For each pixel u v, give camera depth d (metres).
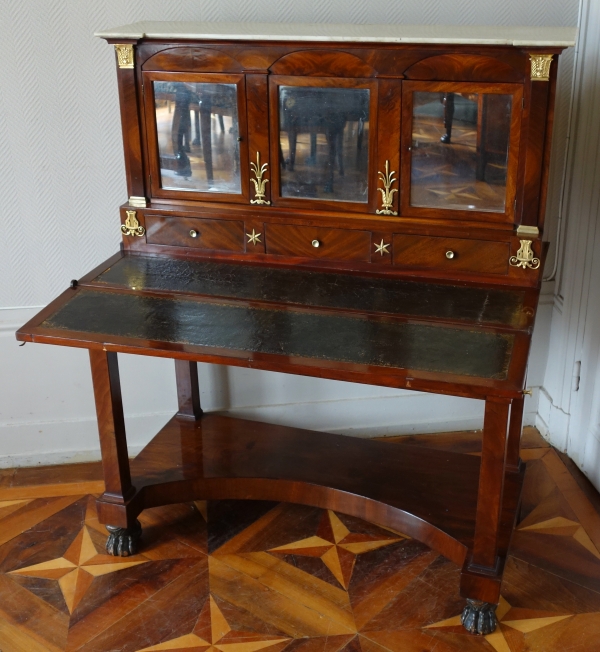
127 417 2.54
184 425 2.41
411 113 1.84
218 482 2.16
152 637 1.85
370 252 1.96
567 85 2.22
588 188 2.23
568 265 2.38
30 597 1.98
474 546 1.81
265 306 1.84
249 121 1.93
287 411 2.57
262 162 1.96
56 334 1.76
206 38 1.85
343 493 2.09
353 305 1.83
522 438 2.59
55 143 2.27
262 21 2.19
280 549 2.13
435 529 1.96
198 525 2.23
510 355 1.63
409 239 1.93
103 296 1.91
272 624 1.88
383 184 1.91
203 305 1.86
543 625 1.87
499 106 1.78
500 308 1.80
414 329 1.73
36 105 2.23
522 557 2.08
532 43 1.68
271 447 2.29
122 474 2.05
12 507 2.33
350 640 1.84
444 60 1.77
